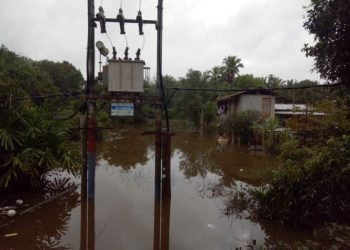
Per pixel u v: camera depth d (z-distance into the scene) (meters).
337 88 5.66
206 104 34.44
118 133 28.34
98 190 9.17
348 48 4.67
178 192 9.15
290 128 14.25
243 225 6.57
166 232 6.22
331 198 5.73
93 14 7.45
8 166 7.45
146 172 11.80
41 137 7.91
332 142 6.06
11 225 6.40
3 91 7.78
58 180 9.65
